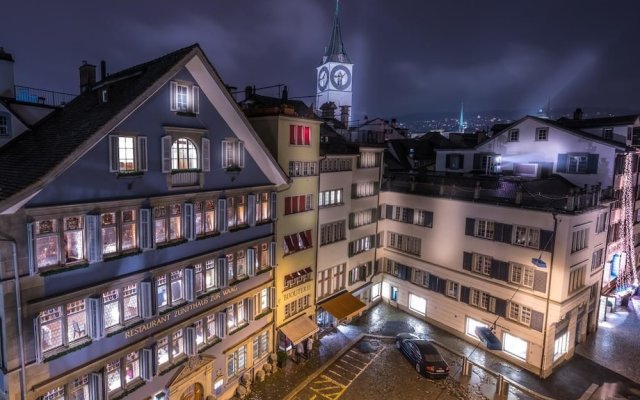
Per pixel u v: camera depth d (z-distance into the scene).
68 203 15.39
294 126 27.69
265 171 25.81
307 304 31.27
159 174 18.91
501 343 30.73
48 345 15.51
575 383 27.94
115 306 17.64
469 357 31.08
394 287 39.66
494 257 31.14
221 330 22.98
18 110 20.14
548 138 37.59
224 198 22.23
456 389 26.97
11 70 20.47
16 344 14.45
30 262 14.33
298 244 29.41
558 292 27.47
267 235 26.25
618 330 35.09
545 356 28.19
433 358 28.30
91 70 25.41
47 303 14.98
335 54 132.50
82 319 16.62
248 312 25.05
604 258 33.53
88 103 20.50
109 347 17.44
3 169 16.67
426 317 36.81
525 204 29.30
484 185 34.97
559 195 31.30
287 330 28.48
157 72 18.36
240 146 23.12
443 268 34.88
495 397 26.27
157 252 19.14
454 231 33.91
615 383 28.00
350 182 34.38
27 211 14.11
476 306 32.66
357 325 35.84
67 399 16.28
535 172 38.66
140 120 17.70
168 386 20.14
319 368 28.66
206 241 21.83
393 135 67.00
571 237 27.36
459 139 58.28
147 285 18.22
